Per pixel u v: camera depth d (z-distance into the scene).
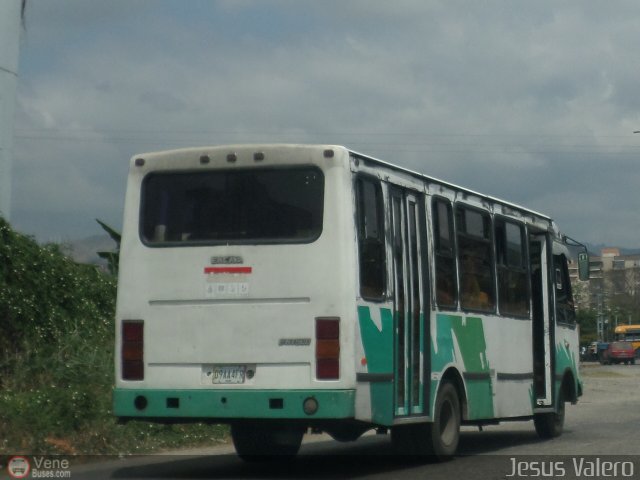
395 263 11.63
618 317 102.38
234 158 10.98
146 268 11.12
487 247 14.34
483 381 13.86
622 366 69.06
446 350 12.77
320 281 10.52
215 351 10.76
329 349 10.40
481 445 15.41
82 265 19.78
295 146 10.81
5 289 16.41
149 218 11.23
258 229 10.82
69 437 13.03
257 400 10.50
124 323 11.12
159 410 10.84
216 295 10.83
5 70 18.77
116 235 21.02
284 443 12.27
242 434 12.45
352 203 10.70
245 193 10.94
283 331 10.57
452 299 13.06
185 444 14.72
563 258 17.66
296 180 10.78
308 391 10.39
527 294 15.78
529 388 15.64
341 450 14.52
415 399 11.94
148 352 10.98
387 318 11.27
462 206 13.58
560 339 17.02
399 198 11.92
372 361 10.84
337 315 10.44
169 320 10.96
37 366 15.60
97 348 17.14
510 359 14.91
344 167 10.66
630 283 108.69
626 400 28.28
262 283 10.69
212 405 10.64
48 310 17.20
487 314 14.13
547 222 16.95
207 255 10.91
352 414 10.36
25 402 13.26
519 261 15.56
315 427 11.09
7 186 18.77
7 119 18.83
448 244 13.07
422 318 12.20
